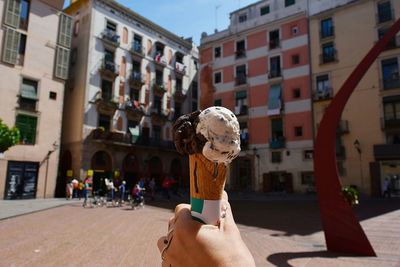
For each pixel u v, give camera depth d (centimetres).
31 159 2152
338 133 2486
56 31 2402
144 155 3003
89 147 2573
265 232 922
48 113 2284
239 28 3180
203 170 94
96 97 2691
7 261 576
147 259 602
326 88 2591
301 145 2636
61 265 557
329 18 2703
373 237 834
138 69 3130
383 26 2436
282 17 2909
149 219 1167
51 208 1516
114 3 2906
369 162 2348
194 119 98
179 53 3631
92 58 2702
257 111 2912
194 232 84
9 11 2134
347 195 964
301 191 2575
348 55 2552
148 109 3178
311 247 720
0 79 2050
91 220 1120
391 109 2344
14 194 2036
